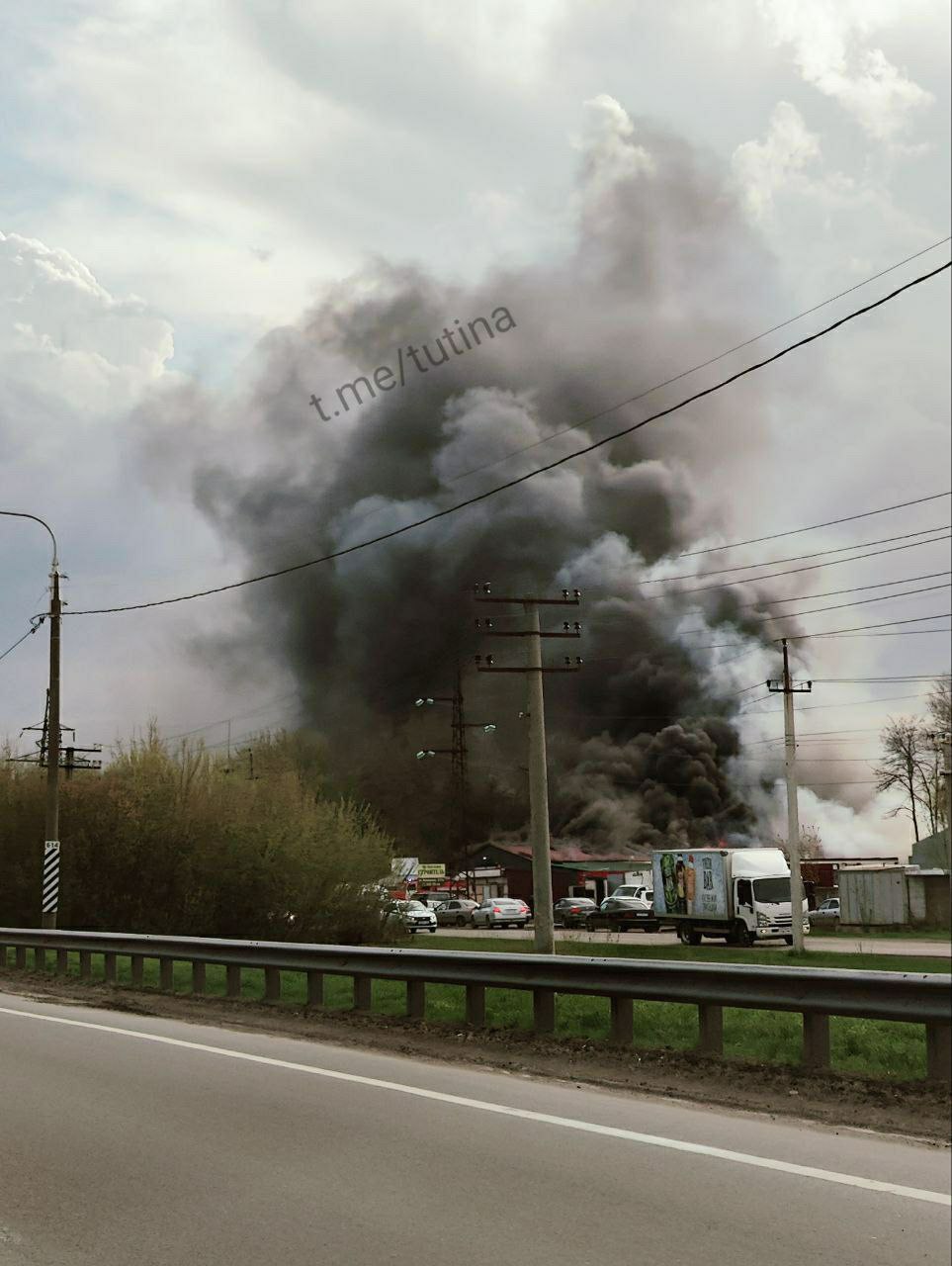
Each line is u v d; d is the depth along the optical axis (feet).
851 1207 21.17
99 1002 61.98
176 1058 39.60
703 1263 18.37
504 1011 49.49
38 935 78.13
